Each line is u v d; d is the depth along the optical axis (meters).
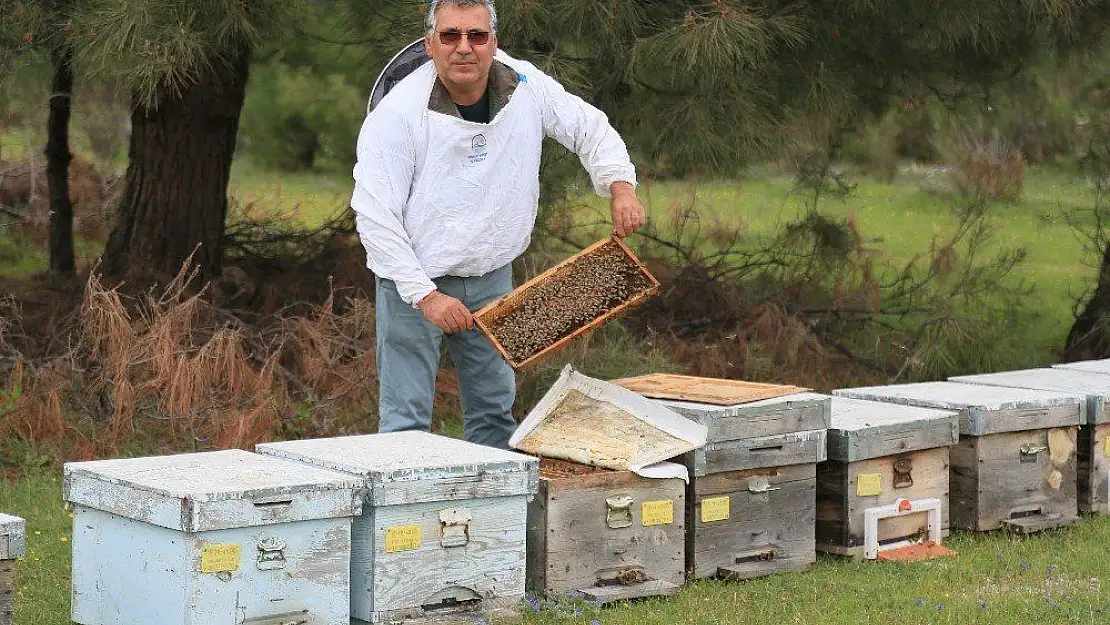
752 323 8.23
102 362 6.40
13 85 7.37
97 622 3.64
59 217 9.52
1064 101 9.90
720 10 5.95
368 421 6.65
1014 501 5.14
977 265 9.26
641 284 4.24
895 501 4.83
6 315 7.88
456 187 4.33
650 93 6.48
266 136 16.73
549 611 3.96
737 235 9.62
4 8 6.36
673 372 7.16
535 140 4.48
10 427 6.21
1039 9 6.86
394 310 4.45
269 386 6.34
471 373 4.68
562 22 5.96
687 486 4.39
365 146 4.30
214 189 8.21
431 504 3.69
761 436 4.46
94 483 3.59
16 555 3.30
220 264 8.33
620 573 4.18
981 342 8.13
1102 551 4.86
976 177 9.73
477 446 4.04
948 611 4.08
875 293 8.61
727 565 4.46
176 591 3.35
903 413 4.93
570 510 4.07
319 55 10.41
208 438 6.17
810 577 4.50
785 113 6.90
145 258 7.97
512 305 4.16
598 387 4.52
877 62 7.47
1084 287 9.90
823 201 11.09
